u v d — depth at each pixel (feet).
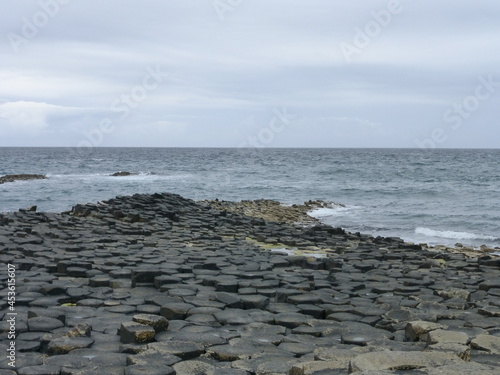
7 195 130.52
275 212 99.66
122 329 22.41
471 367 15.35
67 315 26.43
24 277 34.40
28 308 27.66
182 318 26.50
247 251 48.83
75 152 596.70
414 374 15.21
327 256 49.93
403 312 27.61
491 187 153.89
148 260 41.19
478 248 67.21
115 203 82.17
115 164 309.42
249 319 26.23
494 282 36.73
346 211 106.93
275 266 42.47
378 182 175.83
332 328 25.02
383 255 49.44
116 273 35.83
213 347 21.49
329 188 154.81
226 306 28.53
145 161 351.46
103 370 18.39
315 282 35.83
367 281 37.70
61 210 106.11
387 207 113.70
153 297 29.63
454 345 18.53
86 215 73.15
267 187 159.33
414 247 56.80
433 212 105.19
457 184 164.86
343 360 18.47
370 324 26.45
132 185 162.91
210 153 571.69
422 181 178.50
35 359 20.12
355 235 66.49
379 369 15.33
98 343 22.20
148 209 77.97
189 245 52.65
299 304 29.78
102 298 30.19
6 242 47.39
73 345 21.20
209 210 84.28
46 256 41.57
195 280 35.14
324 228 68.39
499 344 19.83
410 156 440.45
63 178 194.39
